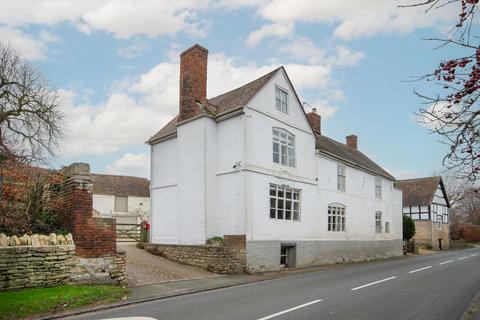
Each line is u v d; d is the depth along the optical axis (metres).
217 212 21.55
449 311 10.86
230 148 21.42
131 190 50.72
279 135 23.30
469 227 65.12
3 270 11.72
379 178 36.16
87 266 13.55
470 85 5.05
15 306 10.23
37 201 15.35
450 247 55.16
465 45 5.11
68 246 13.19
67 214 14.34
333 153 28.50
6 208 14.85
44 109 21.25
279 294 13.30
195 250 20.19
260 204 21.19
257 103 21.83
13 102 21.02
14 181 16.00
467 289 14.75
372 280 17.03
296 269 22.39
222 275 18.47
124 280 14.42
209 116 21.94
